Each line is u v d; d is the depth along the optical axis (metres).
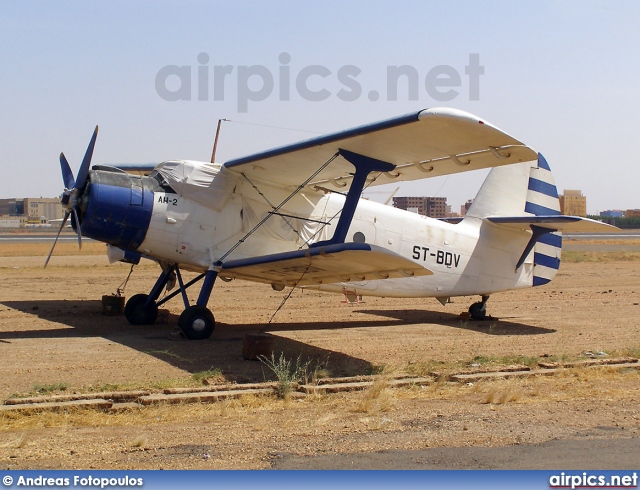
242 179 13.35
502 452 5.97
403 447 6.14
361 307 17.94
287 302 18.62
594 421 7.10
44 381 8.73
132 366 9.79
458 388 8.96
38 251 40.38
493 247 16.19
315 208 14.20
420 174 12.63
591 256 39.56
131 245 12.66
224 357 10.69
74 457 5.84
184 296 13.11
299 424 7.03
